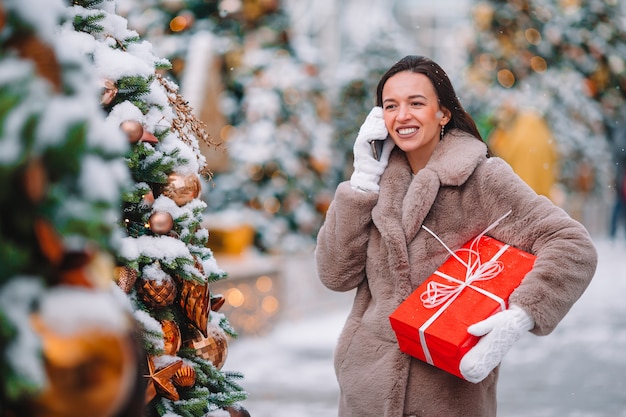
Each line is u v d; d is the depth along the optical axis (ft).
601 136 75.36
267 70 44.16
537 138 46.96
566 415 24.53
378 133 14.35
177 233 13.44
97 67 12.82
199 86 41.34
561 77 70.69
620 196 72.84
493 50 69.62
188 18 45.29
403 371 13.55
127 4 44.96
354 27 77.97
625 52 72.18
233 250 37.35
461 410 13.44
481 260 13.42
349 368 14.06
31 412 6.11
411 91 14.19
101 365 6.20
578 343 34.55
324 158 44.24
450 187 13.99
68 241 6.26
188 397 13.30
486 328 12.54
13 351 5.84
